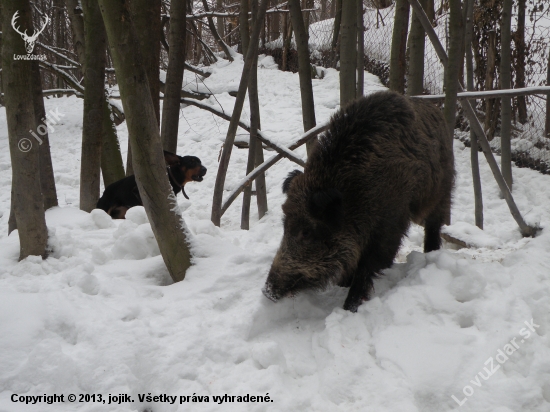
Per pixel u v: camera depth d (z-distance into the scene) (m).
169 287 2.32
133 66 2.21
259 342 2.07
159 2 4.20
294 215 2.24
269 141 4.09
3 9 2.33
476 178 4.30
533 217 3.86
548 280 2.13
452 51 3.27
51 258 2.55
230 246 2.58
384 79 8.20
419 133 2.42
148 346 1.91
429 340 1.91
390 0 10.27
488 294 2.08
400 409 1.69
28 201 2.48
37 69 3.41
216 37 10.22
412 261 2.43
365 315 2.12
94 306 2.08
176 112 4.41
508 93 3.39
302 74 4.01
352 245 2.24
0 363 1.81
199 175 5.24
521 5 6.00
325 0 12.68
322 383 1.84
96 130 4.22
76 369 1.80
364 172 2.22
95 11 4.04
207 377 1.89
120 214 4.63
